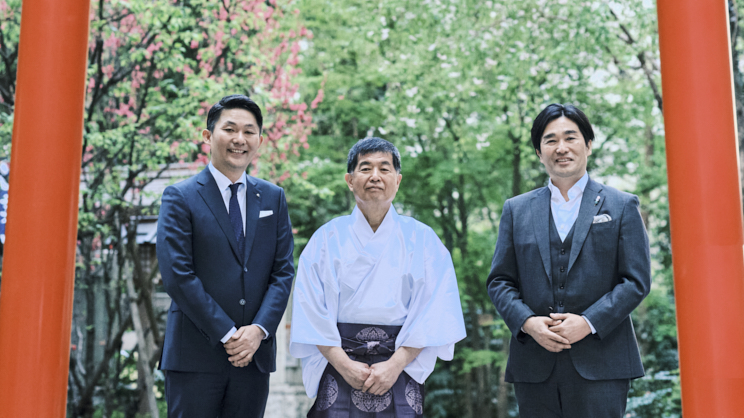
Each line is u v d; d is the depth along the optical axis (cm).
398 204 1077
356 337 269
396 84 791
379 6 796
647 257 273
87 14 247
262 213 290
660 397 825
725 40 234
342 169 894
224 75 686
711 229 226
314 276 280
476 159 938
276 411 789
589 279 272
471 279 1020
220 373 272
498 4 738
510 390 1052
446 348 280
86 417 768
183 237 274
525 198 300
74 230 241
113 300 811
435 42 761
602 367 264
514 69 747
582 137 288
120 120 724
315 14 880
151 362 763
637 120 927
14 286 229
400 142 938
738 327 222
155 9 651
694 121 230
